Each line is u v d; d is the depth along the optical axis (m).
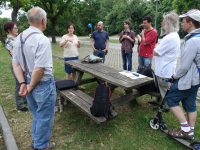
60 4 26.91
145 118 4.81
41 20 3.26
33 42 3.14
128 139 4.15
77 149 3.90
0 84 7.39
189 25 3.60
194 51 3.48
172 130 4.15
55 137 4.24
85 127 4.56
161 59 4.50
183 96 3.83
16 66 3.39
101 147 3.94
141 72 5.52
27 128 4.57
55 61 11.88
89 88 6.75
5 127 4.51
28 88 3.22
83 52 17.44
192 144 3.76
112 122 4.71
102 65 6.21
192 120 4.00
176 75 3.69
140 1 42.88
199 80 3.67
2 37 22.17
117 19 46.09
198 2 22.78
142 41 6.73
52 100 3.49
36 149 3.71
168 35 4.37
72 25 6.96
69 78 7.12
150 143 4.03
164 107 4.81
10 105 5.66
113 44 24.81
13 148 3.85
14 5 23.00
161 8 39.12
